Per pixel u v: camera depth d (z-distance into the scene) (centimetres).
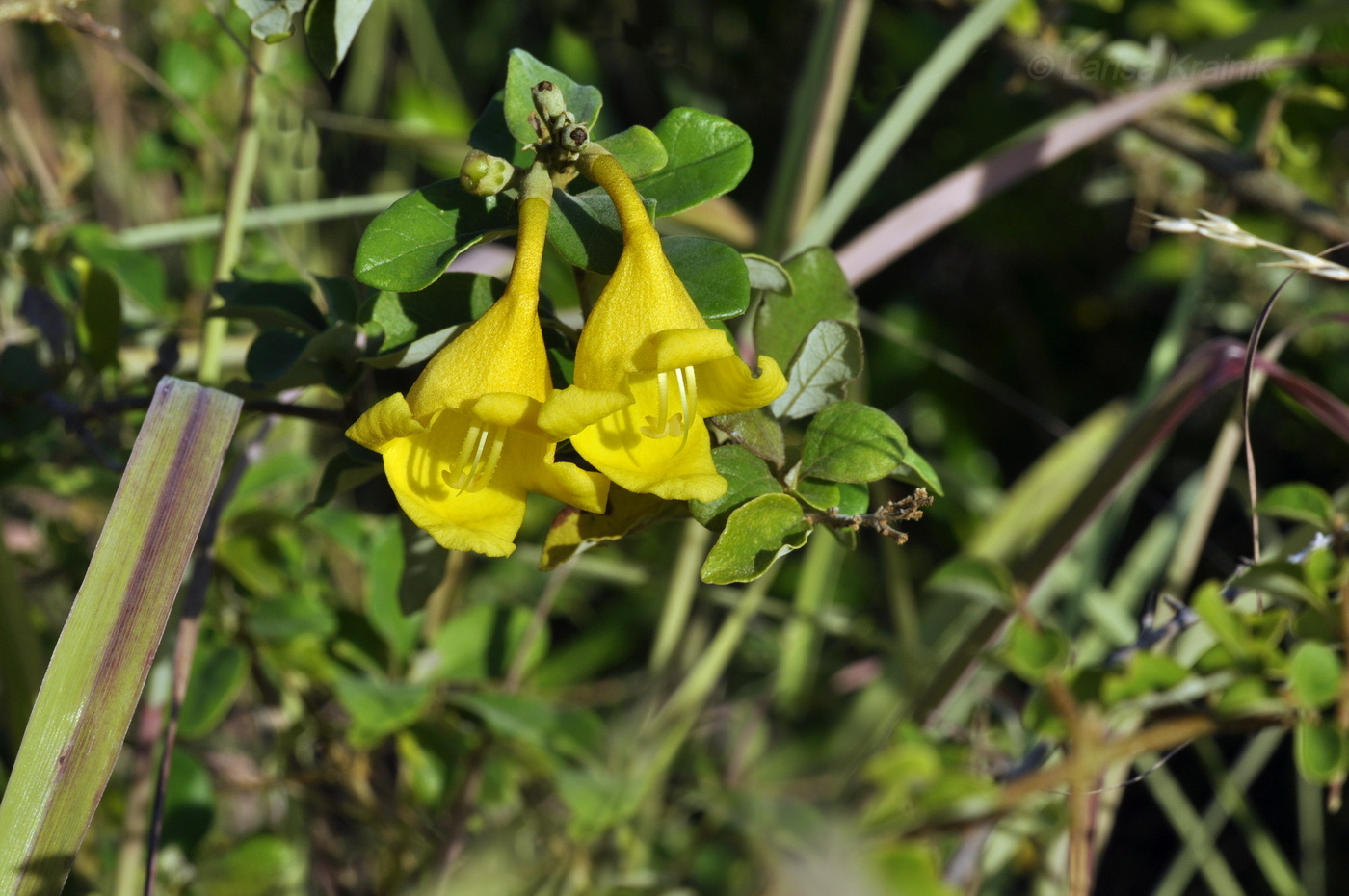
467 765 58
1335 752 50
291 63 80
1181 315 72
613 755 63
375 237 44
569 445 45
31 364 54
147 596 45
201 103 77
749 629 79
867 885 43
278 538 60
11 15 48
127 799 56
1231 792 67
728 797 53
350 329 47
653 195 45
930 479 45
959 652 55
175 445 46
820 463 45
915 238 61
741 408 43
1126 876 85
